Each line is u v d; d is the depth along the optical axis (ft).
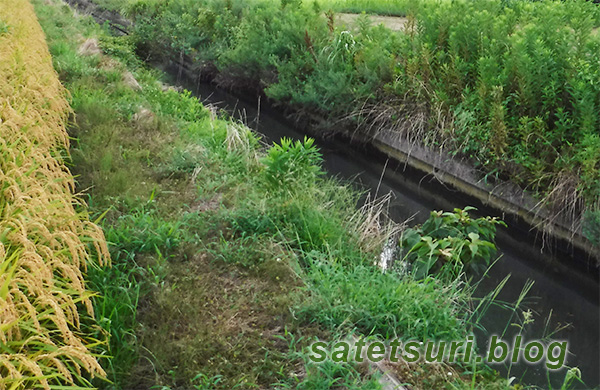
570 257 24.29
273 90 40.55
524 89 26.55
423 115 31.89
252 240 20.03
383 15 58.65
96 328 14.20
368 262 20.02
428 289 17.51
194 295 16.88
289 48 41.81
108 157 24.59
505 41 30.40
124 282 16.60
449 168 30.01
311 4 54.65
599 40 26.58
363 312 16.10
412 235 21.83
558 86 26.07
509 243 26.53
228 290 17.40
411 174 32.19
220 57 49.19
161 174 24.75
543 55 26.48
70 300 12.11
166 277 17.61
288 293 17.25
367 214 24.85
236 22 54.90
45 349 11.24
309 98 37.19
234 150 27.55
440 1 37.60
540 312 20.93
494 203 27.76
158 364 14.01
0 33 31.30
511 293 22.00
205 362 14.35
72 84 35.06
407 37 35.47
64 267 12.41
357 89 35.40
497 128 26.61
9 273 11.19
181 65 58.08
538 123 25.54
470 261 21.68
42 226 12.93
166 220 20.84
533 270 24.27
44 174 16.99
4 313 10.89
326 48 39.40
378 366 14.55
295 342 15.16
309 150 24.14
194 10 60.59
